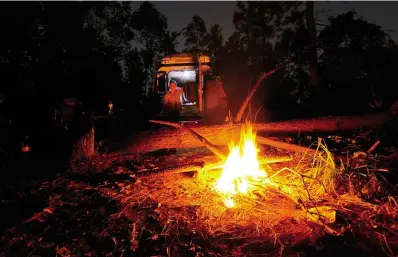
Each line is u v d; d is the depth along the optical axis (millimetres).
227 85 17578
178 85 12375
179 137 7391
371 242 3287
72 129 9047
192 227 3738
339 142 7211
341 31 17344
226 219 3889
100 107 16078
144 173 5090
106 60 18625
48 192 5016
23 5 14305
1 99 9141
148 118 12555
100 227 3795
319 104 14359
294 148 5824
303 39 18719
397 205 3887
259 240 3424
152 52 22016
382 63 13969
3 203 4668
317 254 3119
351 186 4367
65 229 3771
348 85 14883
